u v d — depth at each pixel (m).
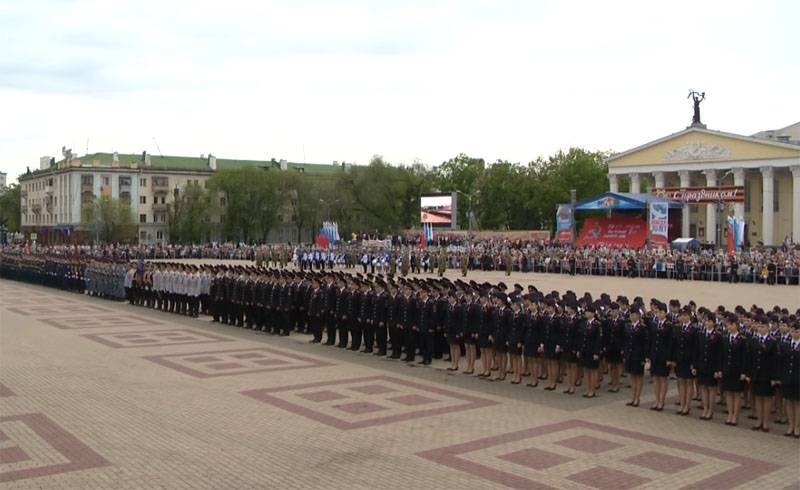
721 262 59.25
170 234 133.00
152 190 142.12
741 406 19.38
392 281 27.73
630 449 15.08
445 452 14.58
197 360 25.02
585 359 20.55
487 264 74.31
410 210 128.88
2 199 184.75
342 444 15.05
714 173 98.31
